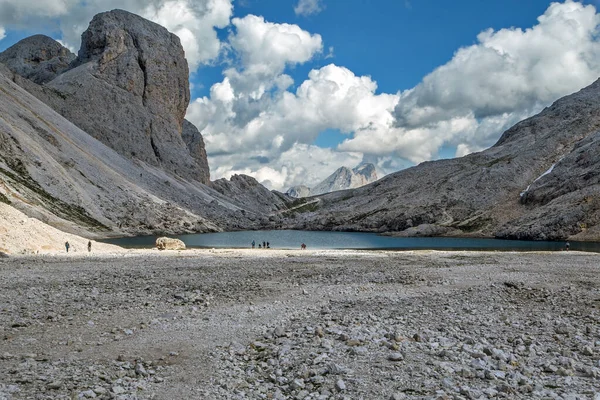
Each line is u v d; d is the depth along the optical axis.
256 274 39.62
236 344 16.02
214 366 13.65
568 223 155.12
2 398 10.48
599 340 16.56
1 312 20.55
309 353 14.57
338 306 23.48
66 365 13.45
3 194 122.75
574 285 33.50
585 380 12.08
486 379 12.13
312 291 28.91
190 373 13.05
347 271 42.84
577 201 166.25
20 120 183.25
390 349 15.01
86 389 11.41
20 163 150.75
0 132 152.25
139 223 177.62
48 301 23.78
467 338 16.19
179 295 25.58
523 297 27.30
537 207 195.25
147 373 12.82
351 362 13.71
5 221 65.12
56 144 190.50
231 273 40.22
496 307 23.48
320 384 11.93
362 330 17.47
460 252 81.56
